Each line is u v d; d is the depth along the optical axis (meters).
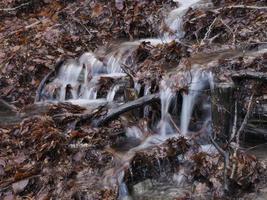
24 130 6.57
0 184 5.48
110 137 6.31
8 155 6.07
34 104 8.47
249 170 5.28
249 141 6.18
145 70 7.48
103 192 5.18
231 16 8.88
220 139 5.88
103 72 8.80
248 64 6.59
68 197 5.13
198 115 6.55
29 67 9.23
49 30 10.35
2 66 9.41
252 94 6.00
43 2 12.24
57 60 9.25
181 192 5.26
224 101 5.81
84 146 6.06
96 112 6.67
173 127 6.50
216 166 5.40
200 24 9.09
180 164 5.65
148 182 5.50
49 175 5.52
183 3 10.82
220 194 5.09
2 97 8.91
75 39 9.88
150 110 6.73
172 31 9.52
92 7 10.96
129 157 5.72
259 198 5.02
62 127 6.54
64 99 8.59
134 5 10.61
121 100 7.64
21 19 11.72
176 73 6.84
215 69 6.51
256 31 8.12
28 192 5.35
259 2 9.37
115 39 9.85
